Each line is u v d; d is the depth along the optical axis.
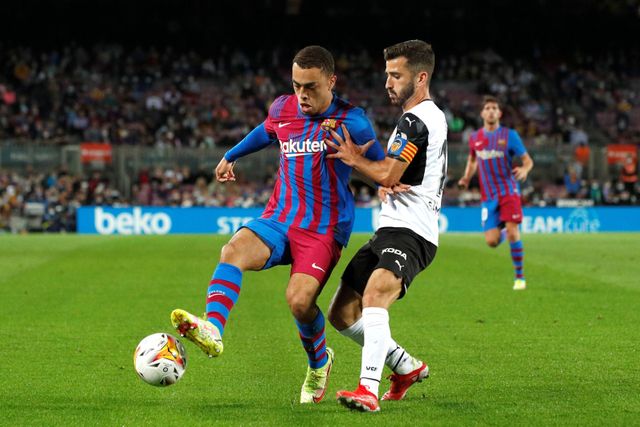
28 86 107.50
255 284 34.88
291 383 16.20
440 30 132.50
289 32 130.25
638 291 31.84
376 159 15.06
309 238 14.88
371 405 12.97
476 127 107.31
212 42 128.50
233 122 103.69
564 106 118.81
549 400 14.39
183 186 86.69
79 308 27.25
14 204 78.38
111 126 99.44
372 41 132.00
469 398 14.66
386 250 14.04
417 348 20.00
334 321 15.10
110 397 14.88
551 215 81.19
